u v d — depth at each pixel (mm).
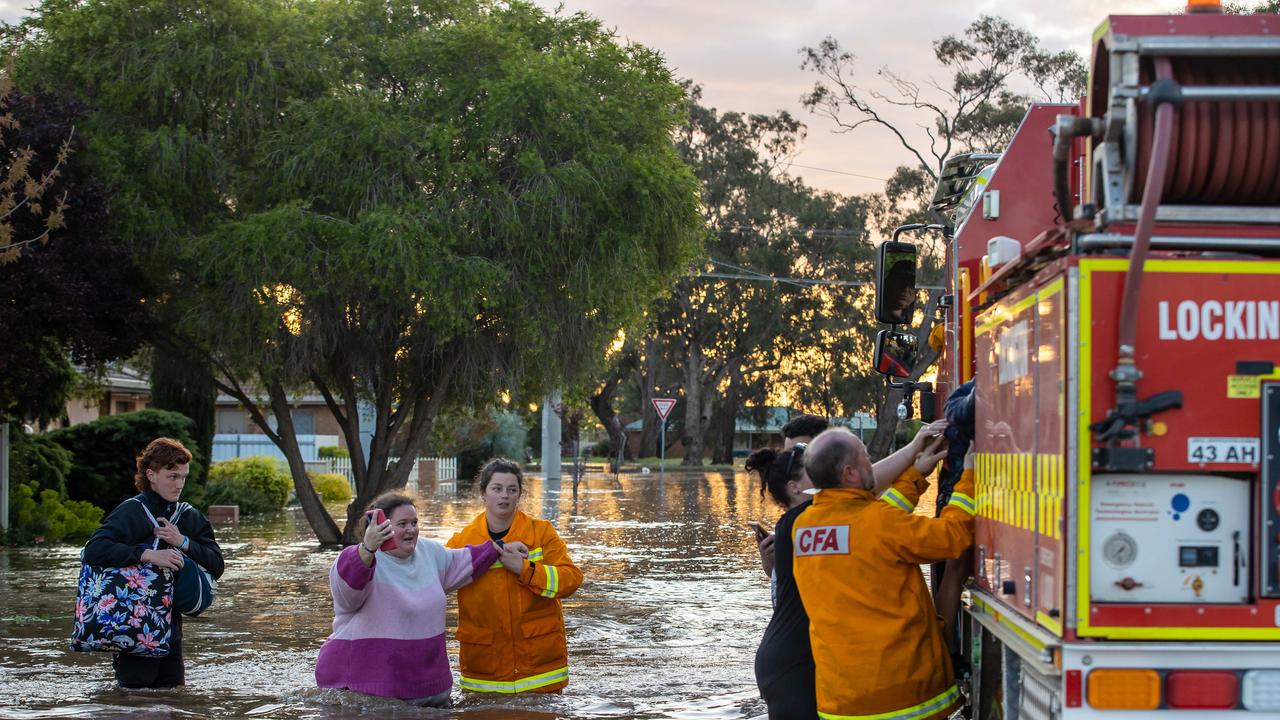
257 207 19844
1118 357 3699
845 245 62188
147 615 7008
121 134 18734
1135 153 3836
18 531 20109
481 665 6898
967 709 5352
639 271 20906
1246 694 3705
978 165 7797
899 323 7816
